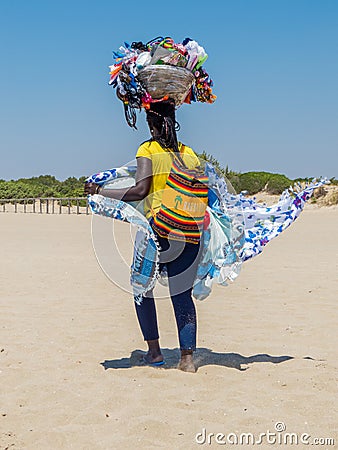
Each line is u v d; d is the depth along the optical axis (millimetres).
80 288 10852
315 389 5344
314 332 7488
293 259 14992
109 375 5734
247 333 7477
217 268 6004
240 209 6027
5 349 6641
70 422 4637
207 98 6145
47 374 5766
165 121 5770
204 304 9344
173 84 5781
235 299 9742
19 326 7770
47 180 66625
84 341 7031
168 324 8234
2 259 15039
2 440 4316
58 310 8852
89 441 4312
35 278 11945
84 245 18797
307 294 10102
